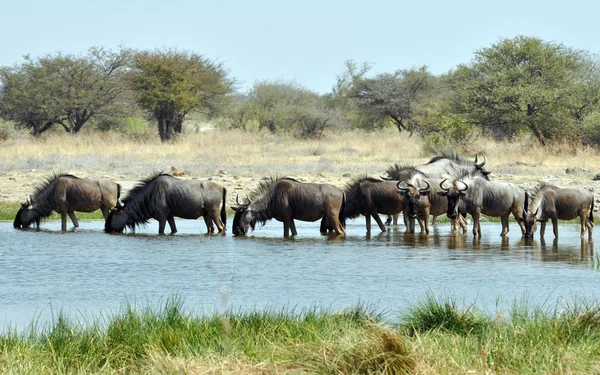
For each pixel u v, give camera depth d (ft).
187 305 119.55
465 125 456.86
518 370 75.97
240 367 78.23
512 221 242.78
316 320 96.84
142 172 328.08
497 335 86.58
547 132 447.83
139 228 221.25
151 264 158.10
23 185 293.02
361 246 182.80
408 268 151.33
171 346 86.28
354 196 209.87
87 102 586.86
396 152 431.84
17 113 610.24
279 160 394.52
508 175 307.78
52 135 547.90
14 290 133.59
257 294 128.36
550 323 90.33
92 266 156.04
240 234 205.87
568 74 469.98
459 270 148.87
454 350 80.53
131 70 583.99
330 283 136.98
